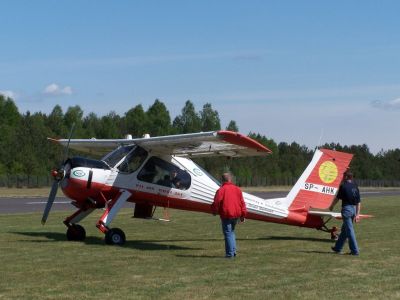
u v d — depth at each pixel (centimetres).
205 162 6362
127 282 764
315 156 1397
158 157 1266
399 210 2477
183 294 695
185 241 1277
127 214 2061
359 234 1430
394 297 697
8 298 663
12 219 1734
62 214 1952
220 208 997
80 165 1197
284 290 727
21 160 5256
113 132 6769
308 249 1134
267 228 1561
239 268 889
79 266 887
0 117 6544
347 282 784
